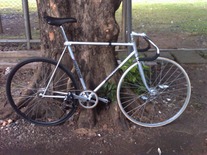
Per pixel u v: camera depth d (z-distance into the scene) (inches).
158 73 112.7
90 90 93.7
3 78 133.4
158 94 100.2
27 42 158.6
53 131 96.2
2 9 252.1
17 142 91.7
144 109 101.9
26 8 153.3
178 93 117.2
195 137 94.0
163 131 96.7
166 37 195.9
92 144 90.6
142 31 209.5
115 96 98.3
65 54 97.6
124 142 91.4
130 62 100.3
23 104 99.7
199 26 223.3
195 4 306.7
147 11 273.6
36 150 88.5
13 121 100.8
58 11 93.1
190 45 180.1
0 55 152.4
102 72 98.1
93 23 93.0
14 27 206.7
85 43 88.7
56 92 94.8
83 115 97.9
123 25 141.2
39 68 99.3
